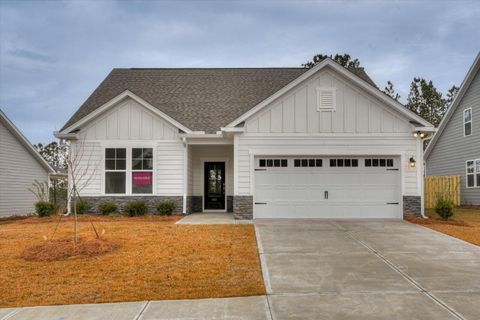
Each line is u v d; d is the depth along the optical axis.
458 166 22.53
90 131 14.95
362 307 5.18
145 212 14.48
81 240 8.88
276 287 6.06
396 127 13.79
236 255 8.02
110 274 6.75
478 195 20.67
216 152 16.95
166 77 19.58
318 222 12.73
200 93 18.05
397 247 8.92
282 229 11.21
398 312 4.99
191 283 6.26
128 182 14.91
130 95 14.77
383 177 13.86
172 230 10.84
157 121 15.02
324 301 5.42
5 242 9.34
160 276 6.62
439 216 14.04
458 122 22.59
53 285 6.21
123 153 14.98
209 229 11.07
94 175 14.86
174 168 14.98
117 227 11.39
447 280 6.40
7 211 19.17
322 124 13.84
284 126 13.82
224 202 16.91
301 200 13.82
